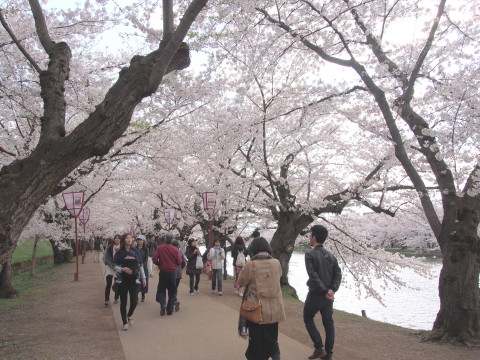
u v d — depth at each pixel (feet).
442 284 20.68
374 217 53.83
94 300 32.94
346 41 25.38
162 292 26.17
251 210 49.67
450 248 20.44
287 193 40.42
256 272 13.42
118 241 30.55
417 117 22.09
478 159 20.79
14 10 24.17
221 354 17.06
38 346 18.49
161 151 38.86
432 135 21.02
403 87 23.93
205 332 21.16
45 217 58.85
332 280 15.89
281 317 13.26
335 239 47.93
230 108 40.27
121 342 19.16
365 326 24.11
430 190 35.96
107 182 55.16
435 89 25.93
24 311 28.02
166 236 27.43
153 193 63.67
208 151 39.19
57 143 13.48
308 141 42.42
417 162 33.58
